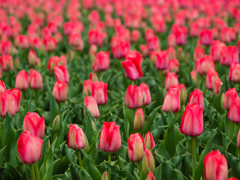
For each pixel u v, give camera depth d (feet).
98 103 10.89
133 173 8.71
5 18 29.07
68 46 24.56
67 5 45.37
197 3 36.37
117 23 27.84
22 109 12.50
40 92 15.56
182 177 8.07
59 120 10.14
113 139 7.77
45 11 38.37
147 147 8.48
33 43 21.61
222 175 6.47
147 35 22.88
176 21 28.30
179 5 36.94
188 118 7.74
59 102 11.30
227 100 9.84
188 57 18.84
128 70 11.75
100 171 8.64
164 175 8.46
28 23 34.45
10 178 9.18
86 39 25.02
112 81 17.17
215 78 12.30
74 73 17.79
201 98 9.70
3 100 9.34
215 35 22.85
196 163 9.09
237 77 12.14
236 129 10.03
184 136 10.36
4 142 9.60
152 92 15.80
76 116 13.15
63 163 9.55
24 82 12.32
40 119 8.18
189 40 27.37
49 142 10.14
